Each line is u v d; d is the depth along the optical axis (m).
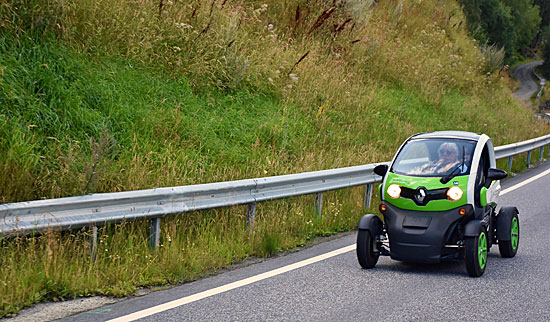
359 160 14.42
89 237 7.61
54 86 10.79
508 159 18.88
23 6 11.77
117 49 13.30
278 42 18.89
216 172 11.48
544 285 7.33
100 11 13.34
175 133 11.98
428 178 8.08
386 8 29.45
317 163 13.26
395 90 22.73
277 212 10.43
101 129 10.70
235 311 6.16
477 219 8.20
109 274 7.04
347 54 21.64
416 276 7.79
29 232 6.88
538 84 107.69
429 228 7.75
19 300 6.15
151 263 7.54
